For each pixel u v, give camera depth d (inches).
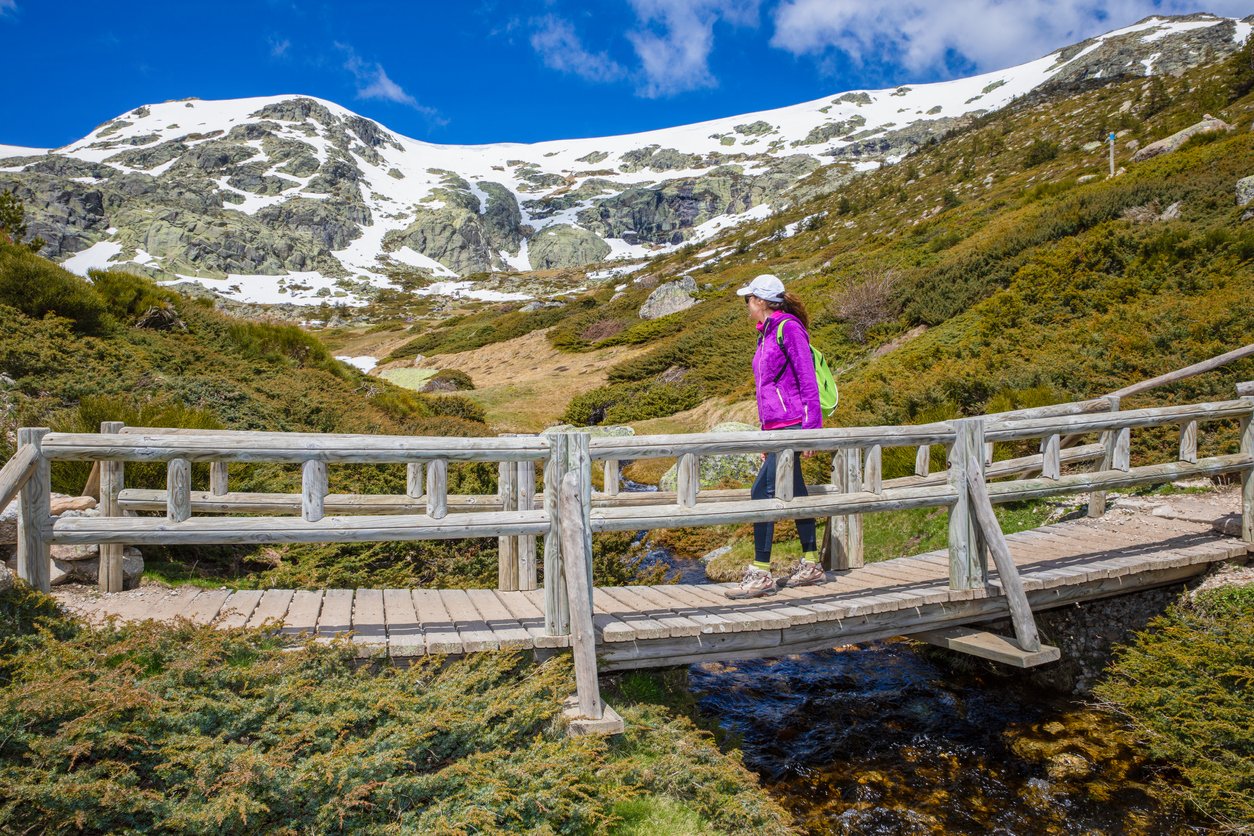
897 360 657.6
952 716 218.4
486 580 267.9
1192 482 322.3
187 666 132.7
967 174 2532.0
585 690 147.3
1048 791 177.3
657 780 144.4
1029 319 571.8
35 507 153.5
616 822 131.0
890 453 376.2
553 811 120.8
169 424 301.9
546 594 166.1
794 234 2928.2
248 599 189.8
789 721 217.8
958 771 188.5
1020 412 304.5
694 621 171.6
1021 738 202.1
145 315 582.2
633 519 167.6
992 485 203.5
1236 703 169.5
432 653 155.9
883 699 231.5
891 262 1248.2
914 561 238.7
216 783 110.1
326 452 155.8
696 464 173.6
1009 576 188.2
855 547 231.8
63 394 412.5
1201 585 227.1
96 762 116.3
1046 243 761.6
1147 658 198.8
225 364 559.8
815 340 938.1
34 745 106.5
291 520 155.3
